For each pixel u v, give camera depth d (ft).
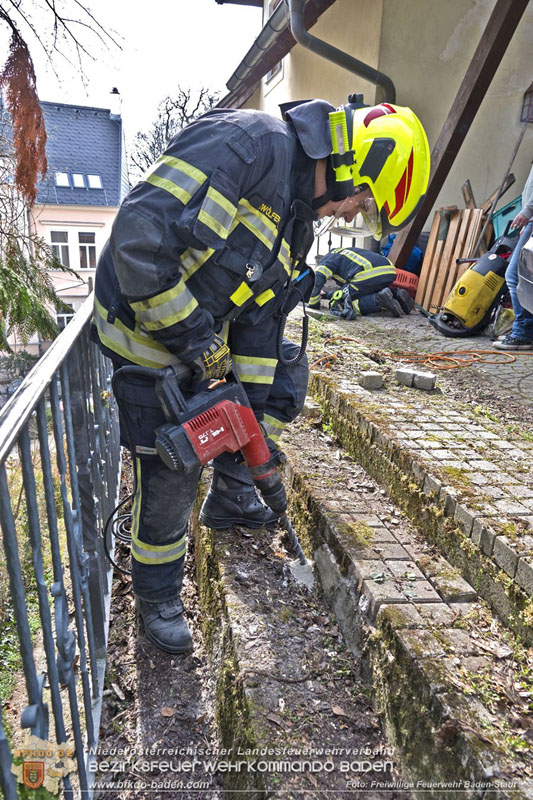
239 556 7.57
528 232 13.88
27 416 3.59
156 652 7.14
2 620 9.39
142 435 6.02
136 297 4.98
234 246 5.38
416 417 9.37
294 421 11.07
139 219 4.72
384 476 8.34
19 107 15.57
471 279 16.07
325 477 8.63
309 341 15.14
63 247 73.15
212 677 6.70
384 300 19.51
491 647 5.21
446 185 22.70
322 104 5.86
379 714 5.41
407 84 21.21
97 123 77.61
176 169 4.83
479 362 13.64
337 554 6.82
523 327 14.98
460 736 4.29
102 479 7.80
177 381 5.86
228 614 6.52
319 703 5.47
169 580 6.90
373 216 6.48
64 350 4.89
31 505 3.82
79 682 6.80
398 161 5.86
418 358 13.87
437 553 6.71
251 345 6.76
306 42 18.80
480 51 17.44
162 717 6.31
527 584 5.33
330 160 5.80
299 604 6.88
